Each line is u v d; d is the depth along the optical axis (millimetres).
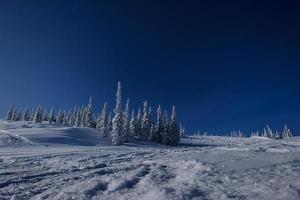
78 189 9852
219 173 11031
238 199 7828
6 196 9898
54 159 21312
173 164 14453
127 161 19688
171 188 9242
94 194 9430
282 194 7906
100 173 14203
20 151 30312
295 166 11344
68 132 67500
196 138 128750
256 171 11008
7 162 19391
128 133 74188
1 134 53656
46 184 11844
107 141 68375
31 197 9781
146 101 85688
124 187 10086
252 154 15359
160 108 86875
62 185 11539
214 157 15148
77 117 105438
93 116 96812
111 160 20375
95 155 24578
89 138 67062
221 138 137000
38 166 17344
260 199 7695
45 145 47969
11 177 13398
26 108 126188
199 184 9703
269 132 140625
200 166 12484
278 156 13898
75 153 26953
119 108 67250
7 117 122688
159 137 85312
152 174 11789
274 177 9875
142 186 10031
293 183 8906
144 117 84500
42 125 91812
